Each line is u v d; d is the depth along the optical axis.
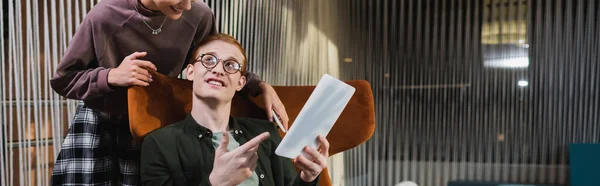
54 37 1.30
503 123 4.07
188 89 1.15
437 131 4.22
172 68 1.16
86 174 1.09
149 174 0.96
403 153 4.29
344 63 3.98
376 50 4.29
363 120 1.31
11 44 1.19
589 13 3.86
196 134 1.02
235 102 1.25
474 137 4.15
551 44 3.95
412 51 4.27
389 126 4.30
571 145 3.49
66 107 1.45
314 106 0.87
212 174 0.89
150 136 0.98
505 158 4.06
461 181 4.05
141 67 1.00
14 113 1.29
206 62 1.04
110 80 0.97
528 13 3.99
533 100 4.02
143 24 1.05
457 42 4.18
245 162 0.87
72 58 1.01
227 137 0.89
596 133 3.85
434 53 4.21
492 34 4.10
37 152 1.28
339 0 3.87
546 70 3.97
